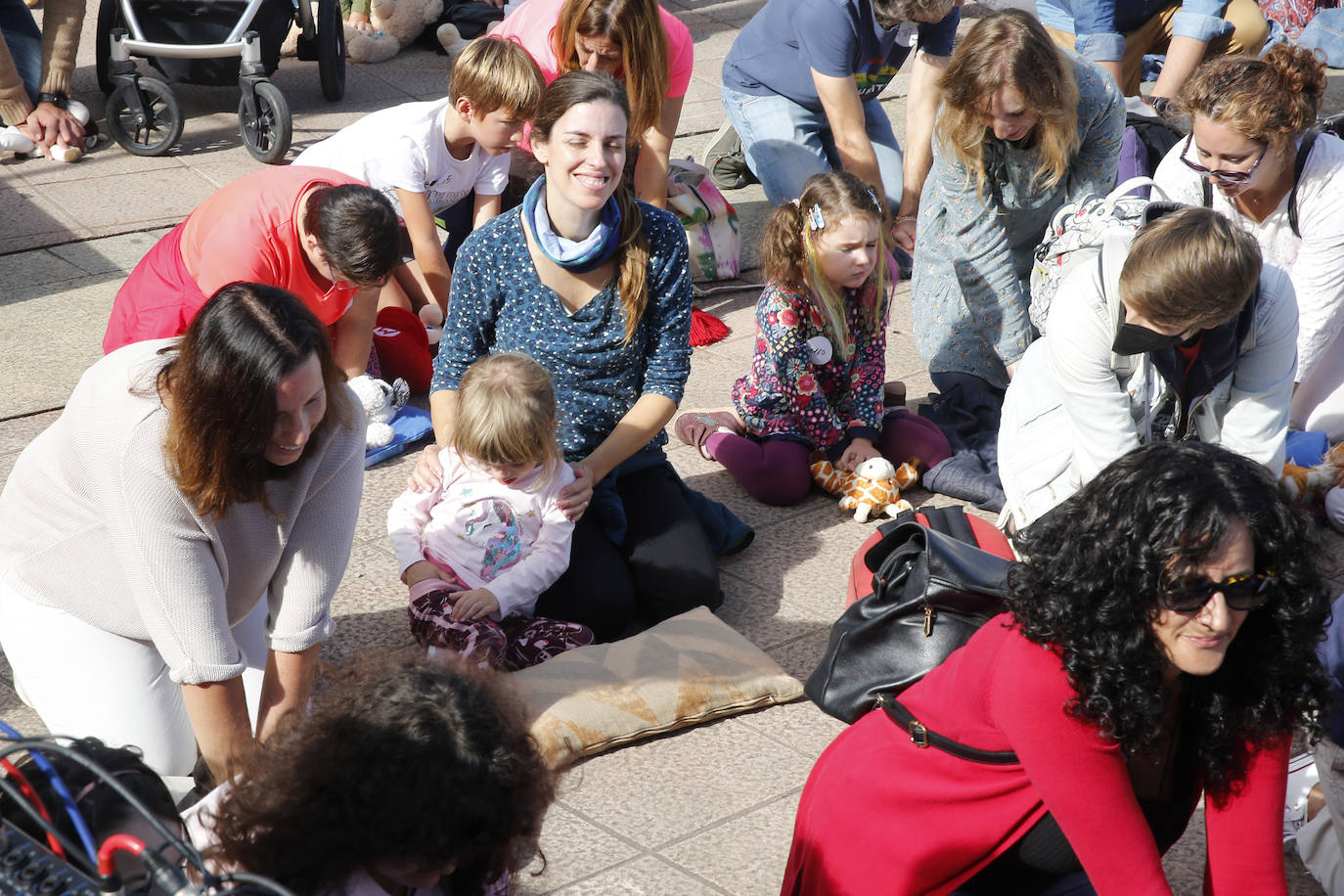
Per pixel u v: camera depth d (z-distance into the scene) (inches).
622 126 125.7
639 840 107.3
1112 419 120.6
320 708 61.6
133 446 87.0
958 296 183.9
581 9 175.6
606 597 132.8
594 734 116.0
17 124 259.1
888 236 212.7
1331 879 100.0
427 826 56.2
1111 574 67.7
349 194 136.4
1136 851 74.0
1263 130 132.5
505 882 68.0
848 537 158.9
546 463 126.6
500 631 122.6
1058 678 71.6
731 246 229.1
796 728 123.1
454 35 336.5
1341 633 88.4
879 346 167.0
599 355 135.5
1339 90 322.7
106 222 233.0
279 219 142.2
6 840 53.9
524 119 174.6
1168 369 118.6
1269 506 66.5
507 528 126.8
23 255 220.4
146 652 103.9
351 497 98.0
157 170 257.4
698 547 138.4
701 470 173.6
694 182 231.1
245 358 80.3
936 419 181.2
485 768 57.4
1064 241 134.1
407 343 182.7
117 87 259.3
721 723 123.3
